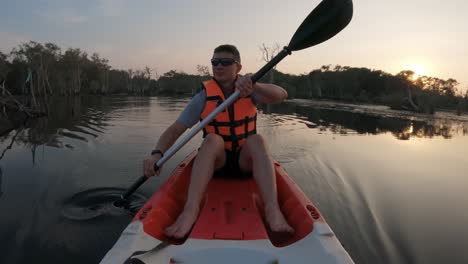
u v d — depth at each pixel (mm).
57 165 4242
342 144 6090
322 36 2115
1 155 4824
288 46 2096
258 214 1863
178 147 2098
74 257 2123
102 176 3750
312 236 1546
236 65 2252
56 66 43062
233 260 1394
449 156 5293
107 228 2490
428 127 9742
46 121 9367
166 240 1717
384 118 12312
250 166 2211
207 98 2244
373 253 2229
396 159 4961
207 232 1630
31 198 3072
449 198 3299
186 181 2578
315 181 3748
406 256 2197
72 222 2578
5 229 2465
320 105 19375
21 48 35438
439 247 2316
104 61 56656
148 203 1857
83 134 6832
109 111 12977
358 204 3084
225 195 2135
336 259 1323
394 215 2850
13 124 8758
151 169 2127
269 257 1405
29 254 2148
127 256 1328
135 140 6090
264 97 2225
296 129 8039
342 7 2057
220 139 2125
